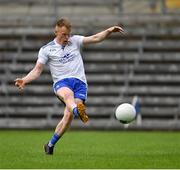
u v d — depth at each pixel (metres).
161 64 75.75
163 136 57.97
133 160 31.25
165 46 77.50
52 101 72.94
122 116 32.41
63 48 33.31
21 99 73.25
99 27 80.00
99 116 71.50
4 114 72.19
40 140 50.22
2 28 80.50
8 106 73.00
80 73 33.41
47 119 71.06
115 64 75.69
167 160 31.39
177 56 76.38
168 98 72.75
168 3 84.56
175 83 74.44
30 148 40.28
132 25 80.38
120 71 75.19
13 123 70.50
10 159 31.84
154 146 43.31
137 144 45.75
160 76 74.50
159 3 82.44
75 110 31.34
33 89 74.06
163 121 69.75
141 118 71.81
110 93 73.12
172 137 56.22
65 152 36.88
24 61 76.88
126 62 76.31
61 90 32.59
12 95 74.06
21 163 29.72
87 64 75.69
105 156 33.78
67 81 33.19
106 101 72.25
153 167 28.22
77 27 79.75
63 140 50.25
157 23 80.62
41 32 79.69
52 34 79.50
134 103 66.94
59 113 71.56
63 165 28.78
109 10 83.62
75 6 83.62
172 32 79.06
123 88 73.44
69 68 33.28
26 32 79.94
